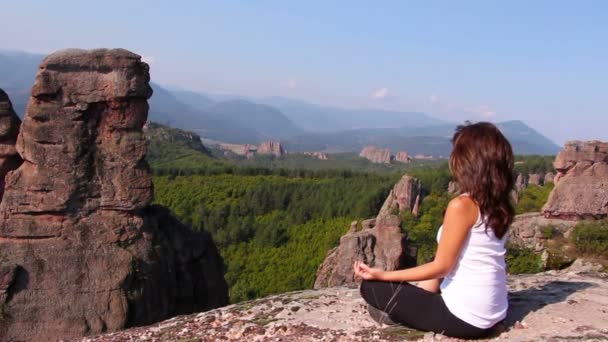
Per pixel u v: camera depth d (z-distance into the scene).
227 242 75.31
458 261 7.25
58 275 20.73
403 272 7.48
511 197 7.11
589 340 7.15
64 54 21.61
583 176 50.94
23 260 20.69
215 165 136.12
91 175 21.97
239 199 93.00
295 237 76.62
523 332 7.66
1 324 19.78
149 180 22.55
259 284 63.25
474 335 7.38
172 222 25.78
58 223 21.44
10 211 21.23
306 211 85.94
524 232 48.91
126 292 21.25
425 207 80.31
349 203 88.25
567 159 52.06
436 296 7.61
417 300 7.70
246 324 10.01
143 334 11.12
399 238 43.56
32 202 21.30
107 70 21.77
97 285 20.97
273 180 111.62
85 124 21.97
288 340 8.66
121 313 20.88
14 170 21.94
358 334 8.38
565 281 10.33
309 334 8.77
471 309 7.20
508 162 6.90
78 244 21.36
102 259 21.38
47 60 21.44
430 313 7.59
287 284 61.84
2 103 22.16
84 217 21.83
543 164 121.38
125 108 22.20
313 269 64.75
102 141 22.22
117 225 22.09
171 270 23.50
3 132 22.03
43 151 21.47
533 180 106.88
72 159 21.64
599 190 50.00
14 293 20.25
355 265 8.13
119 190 22.09
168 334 10.69
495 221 6.91
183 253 24.92
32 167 21.56
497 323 7.52
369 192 91.69
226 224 81.44
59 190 21.44
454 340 7.48
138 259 22.02
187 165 134.12
